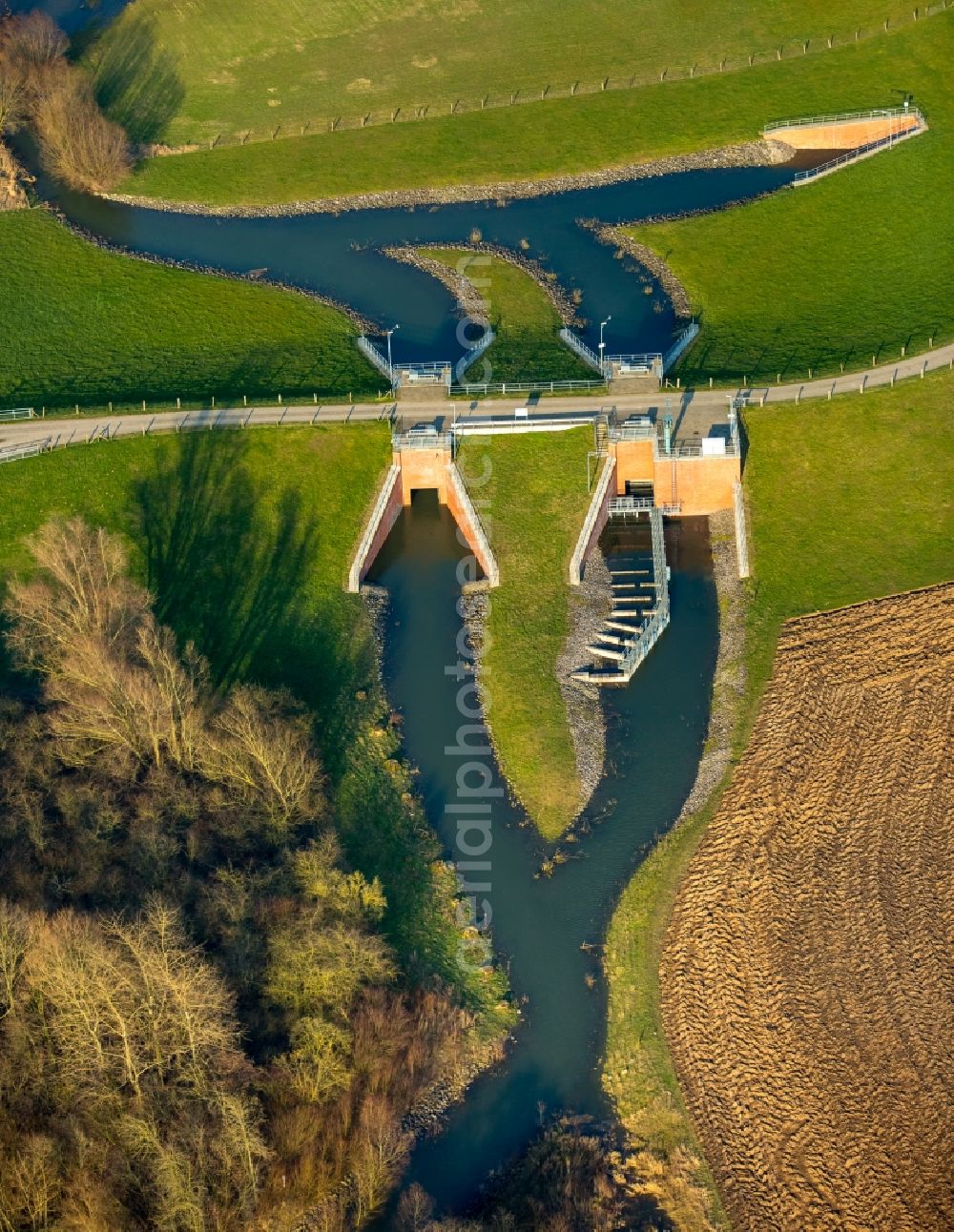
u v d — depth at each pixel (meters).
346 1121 162.00
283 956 166.50
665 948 179.88
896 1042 169.50
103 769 182.50
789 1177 161.38
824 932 179.12
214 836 179.75
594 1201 161.00
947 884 182.38
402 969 176.62
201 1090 156.25
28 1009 158.38
